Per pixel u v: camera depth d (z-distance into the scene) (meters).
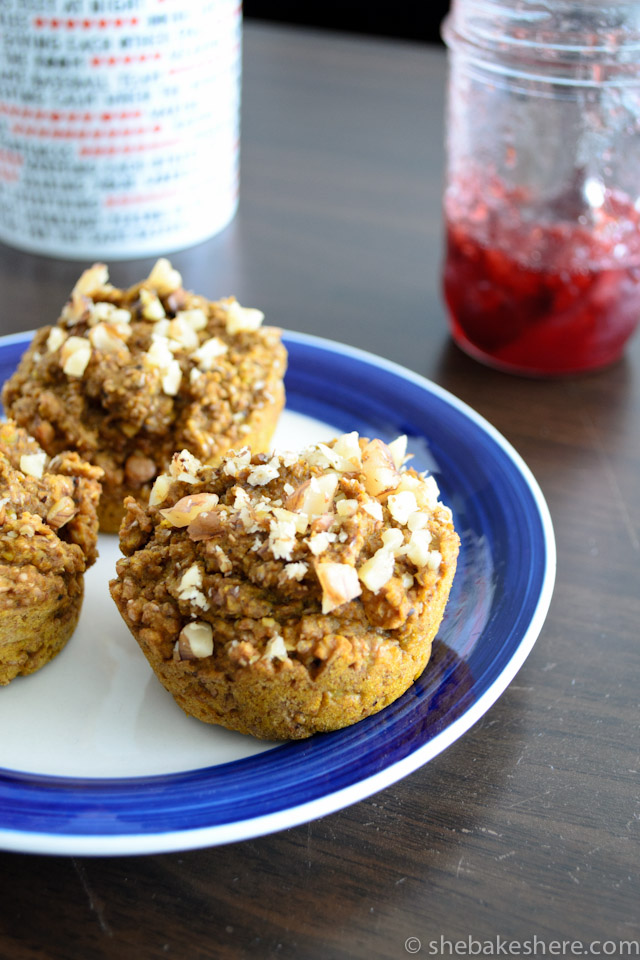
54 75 0.46
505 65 0.43
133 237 0.51
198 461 0.37
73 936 0.31
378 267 0.53
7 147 0.49
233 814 0.31
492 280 0.45
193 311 0.41
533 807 0.33
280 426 0.43
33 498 0.36
